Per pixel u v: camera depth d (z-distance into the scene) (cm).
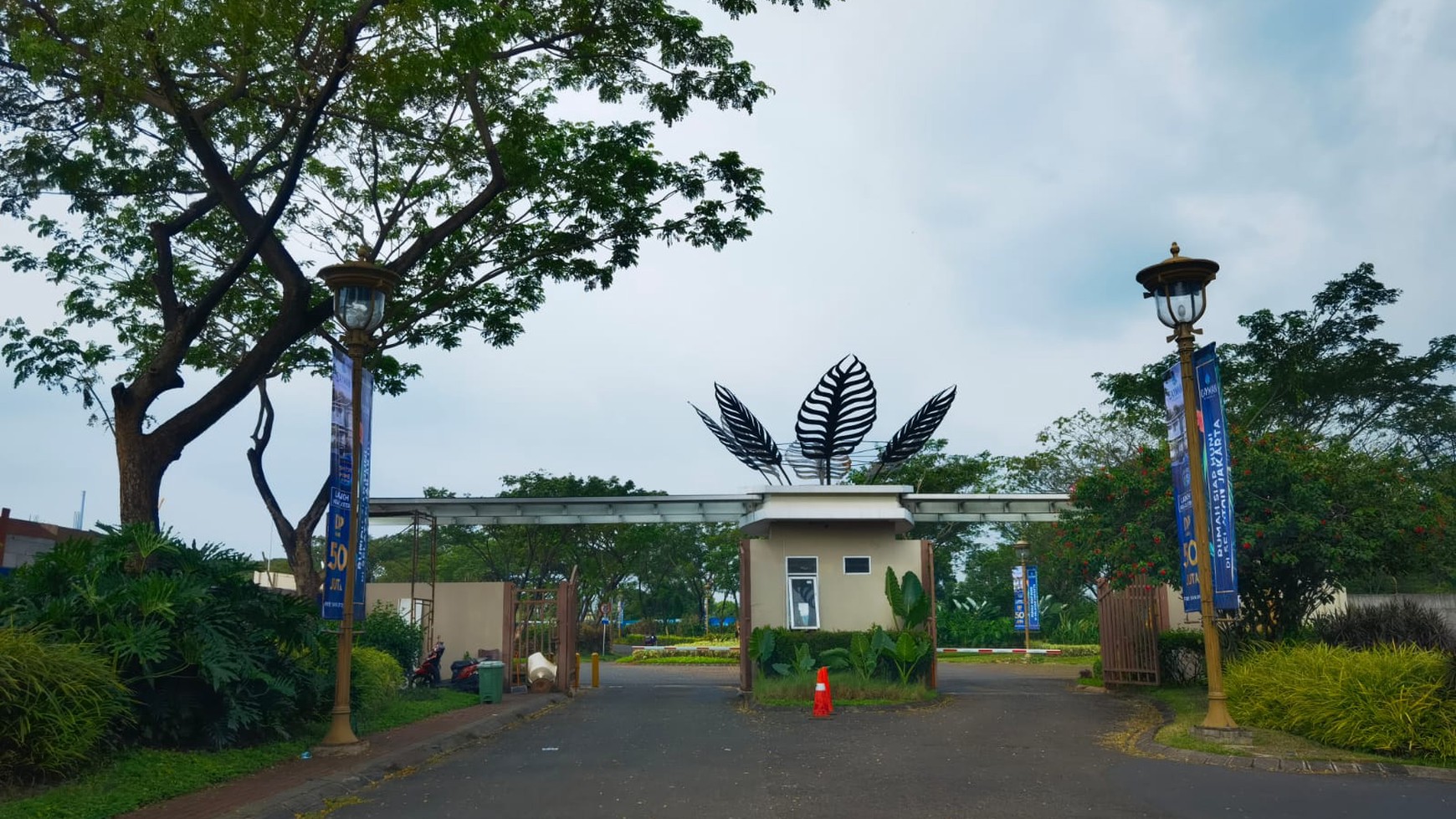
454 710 1805
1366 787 951
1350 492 1706
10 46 1414
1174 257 1255
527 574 4312
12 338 1973
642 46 1733
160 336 2122
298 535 2172
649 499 2269
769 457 2391
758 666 2089
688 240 1916
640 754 1241
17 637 905
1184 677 2075
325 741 1207
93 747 960
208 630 1118
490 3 1412
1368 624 1548
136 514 1424
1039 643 4650
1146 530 1816
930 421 2386
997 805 873
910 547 2183
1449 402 3356
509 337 2125
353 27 1396
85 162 1700
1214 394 1233
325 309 1570
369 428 1423
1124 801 884
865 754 1210
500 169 1695
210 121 1700
